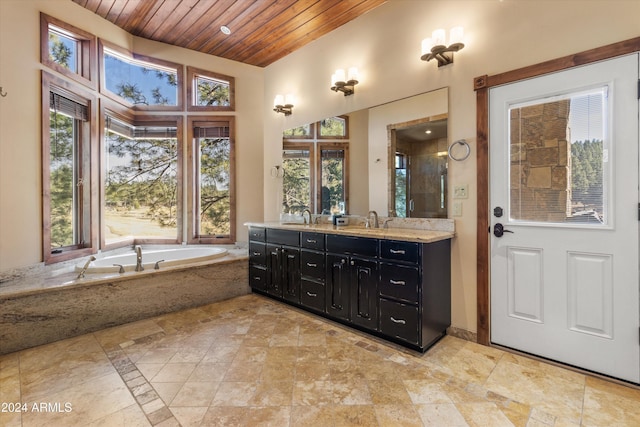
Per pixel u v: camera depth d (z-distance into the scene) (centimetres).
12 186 260
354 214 318
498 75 224
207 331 262
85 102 331
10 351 226
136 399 172
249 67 438
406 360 212
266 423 153
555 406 164
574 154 197
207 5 319
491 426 150
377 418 156
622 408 162
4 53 254
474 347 231
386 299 235
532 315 214
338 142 332
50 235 294
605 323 188
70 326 251
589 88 191
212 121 430
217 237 435
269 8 315
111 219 393
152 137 420
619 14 181
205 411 162
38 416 158
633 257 179
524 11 213
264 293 358
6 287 241
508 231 223
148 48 396
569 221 200
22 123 267
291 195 385
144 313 290
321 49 350
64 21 304
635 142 177
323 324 275
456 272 247
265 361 212
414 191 271
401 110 279
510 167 222
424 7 262
